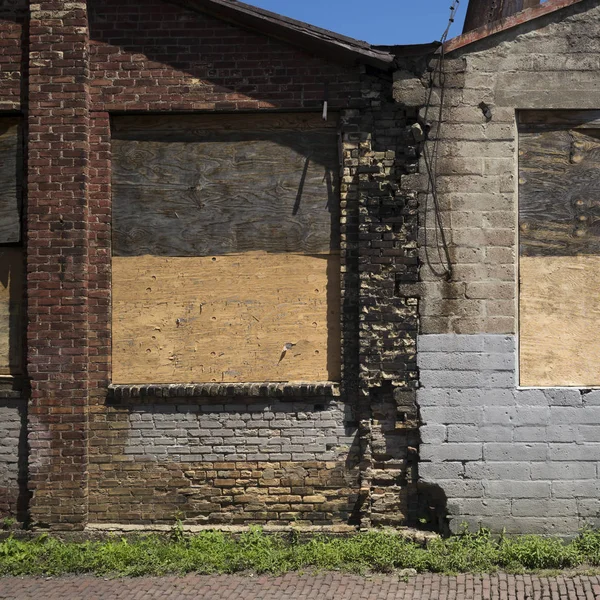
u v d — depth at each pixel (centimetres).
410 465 872
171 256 901
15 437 903
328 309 890
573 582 770
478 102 867
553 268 871
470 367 862
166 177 903
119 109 895
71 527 886
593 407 855
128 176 905
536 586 762
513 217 865
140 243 903
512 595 743
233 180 900
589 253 872
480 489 857
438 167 869
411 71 872
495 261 864
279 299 893
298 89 886
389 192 876
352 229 884
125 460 894
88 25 902
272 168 898
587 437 855
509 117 866
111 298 903
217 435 890
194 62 895
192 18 896
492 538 854
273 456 886
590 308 869
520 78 866
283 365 891
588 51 865
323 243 892
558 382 866
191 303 899
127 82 897
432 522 870
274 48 890
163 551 843
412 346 869
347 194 884
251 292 895
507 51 867
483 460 858
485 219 866
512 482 855
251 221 898
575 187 874
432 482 859
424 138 872
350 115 884
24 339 908
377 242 873
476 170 866
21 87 907
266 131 900
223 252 898
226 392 883
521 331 869
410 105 870
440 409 862
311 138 897
